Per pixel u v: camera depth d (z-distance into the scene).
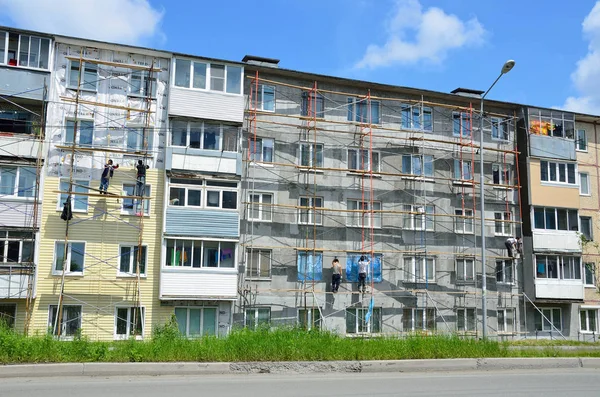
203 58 30.23
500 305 35.03
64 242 27.66
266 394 11.59
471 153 36.16
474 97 36.19
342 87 33.94
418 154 34.91
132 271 28.55
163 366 13.91
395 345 17.36
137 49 29.47
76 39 28.59
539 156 36.72
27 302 26.06
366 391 12.31
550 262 36.28
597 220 38.50
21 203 26.91
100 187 27.92
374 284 32.66
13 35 27.62
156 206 29.16
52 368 13.12
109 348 15.59
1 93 27.00
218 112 30.12
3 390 11.30
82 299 27.59
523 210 36.34
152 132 29.59
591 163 38.91
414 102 35.06
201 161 29.55
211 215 29.25
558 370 17.03
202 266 28.92
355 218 33.06
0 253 26.41
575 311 36.81
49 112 28.16
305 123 32.69
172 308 28.69
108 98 29.20
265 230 30.97
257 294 30.25
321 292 31.25
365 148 33.81
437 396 12.02
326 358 15.97
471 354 17.69
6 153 26.91
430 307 33.59
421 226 34.19
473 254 34.97
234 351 15.45
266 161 31.72
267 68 31.56
